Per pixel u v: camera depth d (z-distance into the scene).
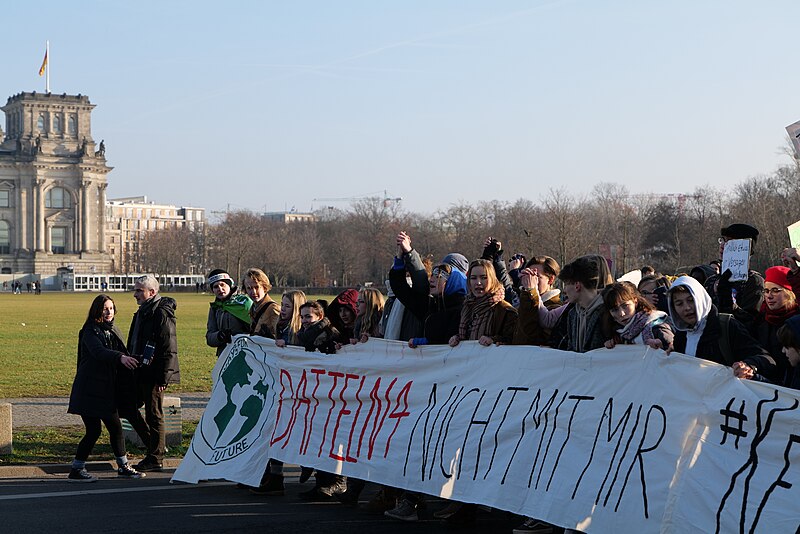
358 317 13.34
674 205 152.62
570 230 107.88
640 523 8.90
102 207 193.25
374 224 187.12
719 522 8.27
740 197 97.69
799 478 7.90
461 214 159.38
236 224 194.38
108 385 14.14
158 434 14.95
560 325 10.70
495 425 10.68
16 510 12.01
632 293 9.65
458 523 11.46
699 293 9.34
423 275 12.20
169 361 14.80
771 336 10.41
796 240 11.73
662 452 8.89
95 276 184.25
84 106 191.50
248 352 14.12
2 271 185.25
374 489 14.45
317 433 12.91
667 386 9.01
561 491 9.70
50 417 19.92
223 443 13.94
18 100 188.38
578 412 9.80
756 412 8.23
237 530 11.06
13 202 186.88
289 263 179.62
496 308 11.27
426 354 11.80
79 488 13.57
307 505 12.70
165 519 11.60
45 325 57.53
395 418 11.98
